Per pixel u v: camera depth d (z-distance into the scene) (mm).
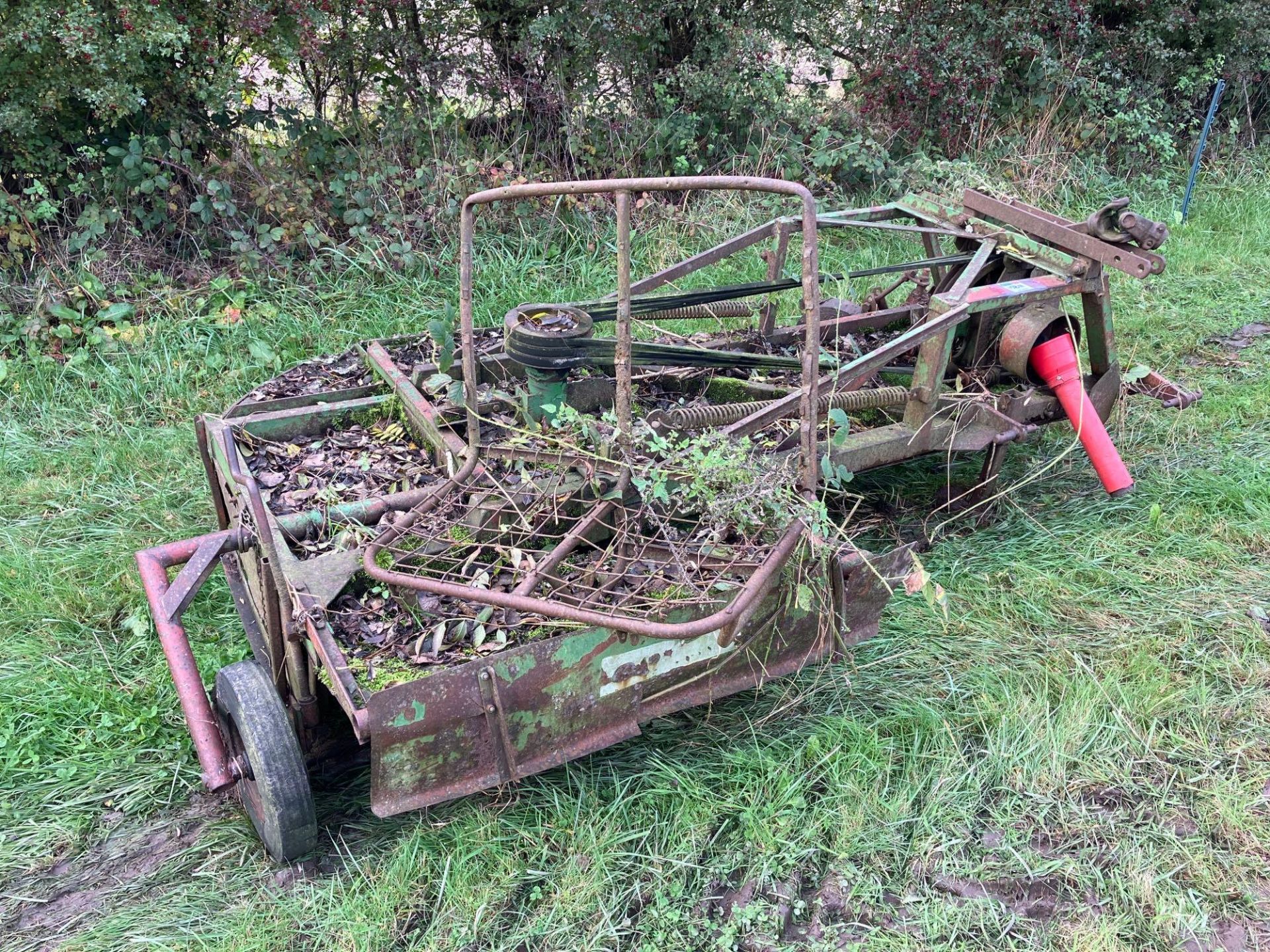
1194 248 8117
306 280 6848
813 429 3070
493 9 7965
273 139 7312
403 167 7477
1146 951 2719
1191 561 4367
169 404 5719
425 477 3674
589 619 2682
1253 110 11180
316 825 2875
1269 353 6383
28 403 5609
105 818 3182
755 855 2980
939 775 3246
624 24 7816
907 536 4578
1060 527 4617
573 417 3348
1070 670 3715
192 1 6430
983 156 9422
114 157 6613
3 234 6195
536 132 8203
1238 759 3322
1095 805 3168
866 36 9250
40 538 4547
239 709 2770
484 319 6520
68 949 2699
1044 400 4551
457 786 2707
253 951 2674
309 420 3984
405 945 2734
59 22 5613
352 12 7156
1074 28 9820
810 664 3705
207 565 3049
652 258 7418
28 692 3609
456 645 2920
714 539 3135
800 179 8711
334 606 3059
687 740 3381
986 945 2727
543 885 2898
